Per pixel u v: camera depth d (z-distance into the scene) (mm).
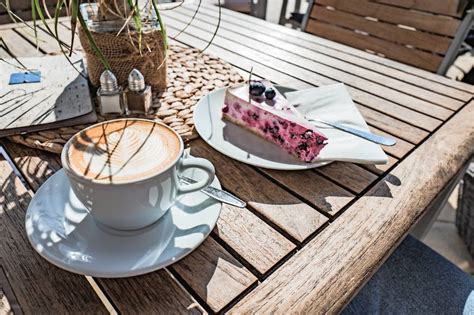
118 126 351
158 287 299
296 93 583
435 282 582
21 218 354
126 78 558
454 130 553
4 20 1095
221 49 810
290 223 368
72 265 291
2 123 473
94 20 520
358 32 1024
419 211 395
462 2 843
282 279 310
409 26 934
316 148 441
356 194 412
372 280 576
